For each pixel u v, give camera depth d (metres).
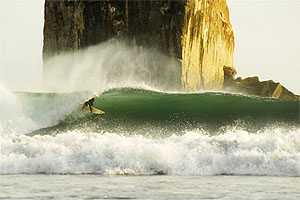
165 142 83.94
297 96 193.62
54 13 189.38
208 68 183.88
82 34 183.38
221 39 193.25
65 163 79.69
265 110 116.69
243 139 83.94
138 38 176.88
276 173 77.38
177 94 129.50
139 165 79.12
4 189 65.75
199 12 176.88
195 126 108.75
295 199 60.41
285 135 88.56
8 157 80.75
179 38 171.88
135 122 111.00
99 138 86.62
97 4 182.00
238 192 64.12
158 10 175.25
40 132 110.19
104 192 63.97
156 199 60.34
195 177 75.31
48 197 61.19
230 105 119.44
